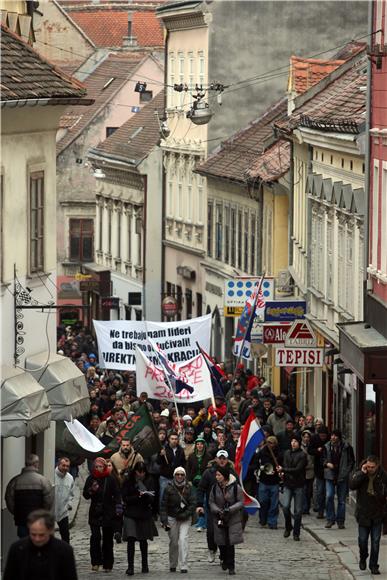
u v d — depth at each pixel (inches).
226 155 3681.1
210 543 1565.0
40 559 895.1
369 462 1485.0
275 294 2928.2
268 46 3838.6
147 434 1806.1
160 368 2178.9
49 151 1726.1
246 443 1689.2
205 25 3848.4
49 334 1740.9
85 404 1697.8
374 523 1489.9
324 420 2479.1
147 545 1534.2
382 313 1927.9
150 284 4303.6
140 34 6161.4
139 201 4343.0
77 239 5142.7
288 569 1525.6
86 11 6230.3
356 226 2245.3
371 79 2071.9
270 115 3796.8
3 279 1565.0
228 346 3575.3
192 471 1766.7
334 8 3809.1
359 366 1820.9
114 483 1483.8
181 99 4082.2
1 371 1514.5
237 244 3491.6
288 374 2854.3
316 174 2591.0
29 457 1369.3
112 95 5113.2
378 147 2023.9
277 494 1796.3
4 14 1800.0
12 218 1595.7
